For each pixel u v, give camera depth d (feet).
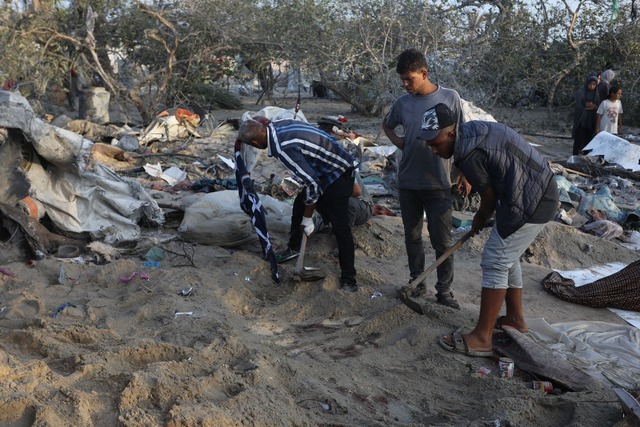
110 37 52.85
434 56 50.19
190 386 10.85
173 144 39.24
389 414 11.82
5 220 18.39
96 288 16.74
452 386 12.96
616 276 17.56
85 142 19.77
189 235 20.38
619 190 31.50
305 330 15.39
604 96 40.50
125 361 12.14
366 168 31.91
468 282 18.88
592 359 14.29
